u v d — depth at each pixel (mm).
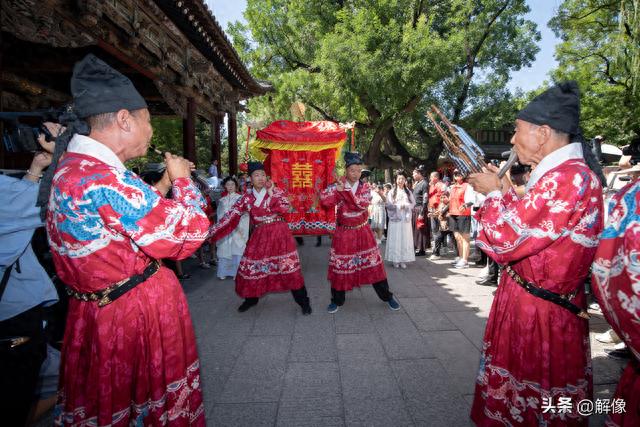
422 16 16406
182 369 1564
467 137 1986
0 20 3881
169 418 1514
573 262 1565
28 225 1996
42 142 2002
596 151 4480
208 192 7246
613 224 1238
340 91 17031
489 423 1720
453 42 16047
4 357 1971
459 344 3570
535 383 1612
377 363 3205
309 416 2488
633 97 16000
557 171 1541
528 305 1634
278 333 3891
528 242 1540
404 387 2822
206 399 2699
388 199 6941
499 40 21016
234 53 9227
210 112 11727
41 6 4285
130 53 6289
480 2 20859
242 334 3879
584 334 1653
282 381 2936
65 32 4734
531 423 1616
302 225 6996
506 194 1947
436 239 7938
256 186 4273
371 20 16750
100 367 1377
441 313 4434
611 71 17250
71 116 1433
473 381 2898
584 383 1630
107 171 1366
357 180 4324
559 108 1598
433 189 8195
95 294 1413
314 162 6992
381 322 4160
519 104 20844
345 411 2535
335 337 3766
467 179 1896
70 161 1396
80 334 1431
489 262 5680
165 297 1539
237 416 2500
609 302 1212
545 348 1595
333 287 4438
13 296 2029
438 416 2465
